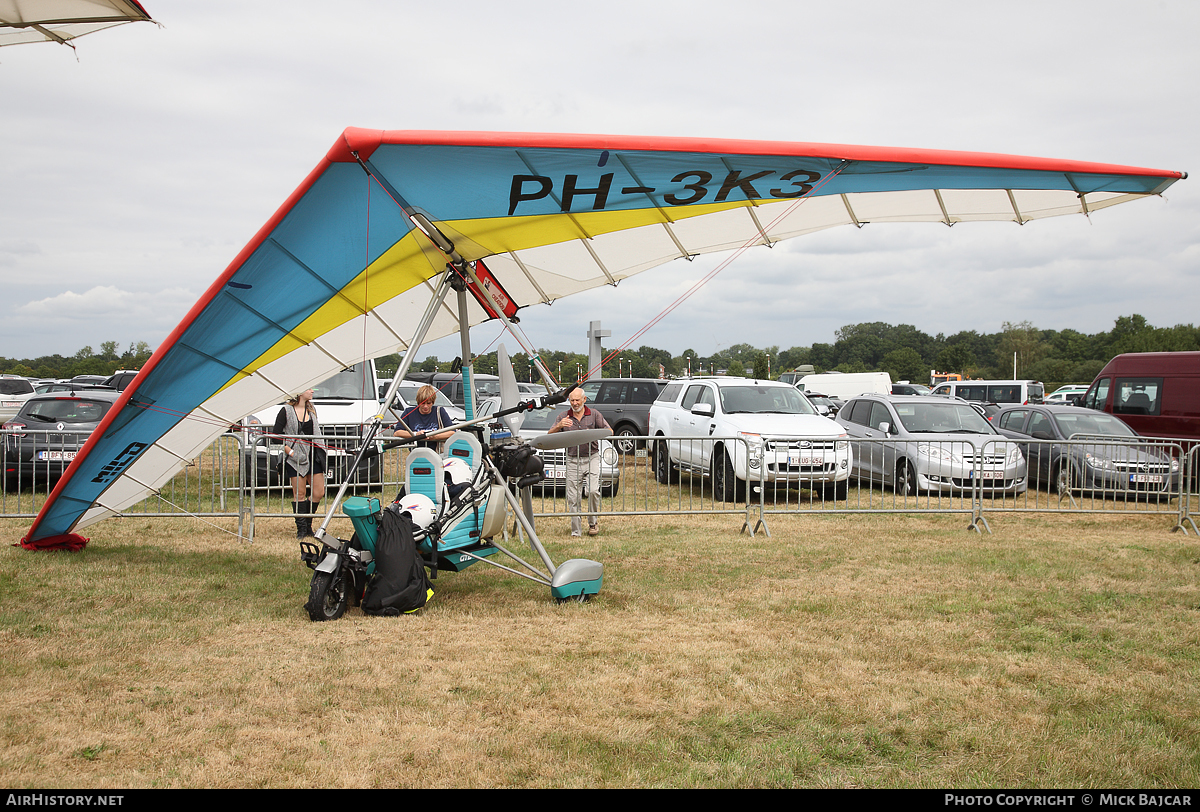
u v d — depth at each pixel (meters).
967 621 5.30
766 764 3.22
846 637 4.95
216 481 11.02
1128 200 5.37
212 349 6.32
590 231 6.12
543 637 4.91
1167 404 15.38
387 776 3.10
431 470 5.81
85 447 6.62
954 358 119.38
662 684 4.10
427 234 5.71
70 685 4.05
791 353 139.88
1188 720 3.71
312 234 5.50
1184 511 9.36
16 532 8.55
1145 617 5.41
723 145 4.73
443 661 4.44
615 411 17.58
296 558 7.37
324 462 8.24
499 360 6.47
